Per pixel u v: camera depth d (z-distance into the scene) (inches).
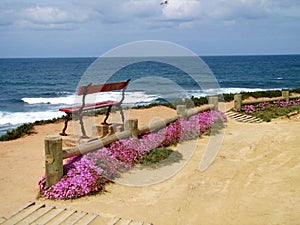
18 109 896.9
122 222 198.7
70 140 332.2
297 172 275.7
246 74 2677.2
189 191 247.3
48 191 232.1
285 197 228.4
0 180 262.1
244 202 225.0
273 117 559.5
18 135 419.2
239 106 597.9
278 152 338.0
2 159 318.7
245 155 335.0
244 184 256.5
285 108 614.9
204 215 209.5
